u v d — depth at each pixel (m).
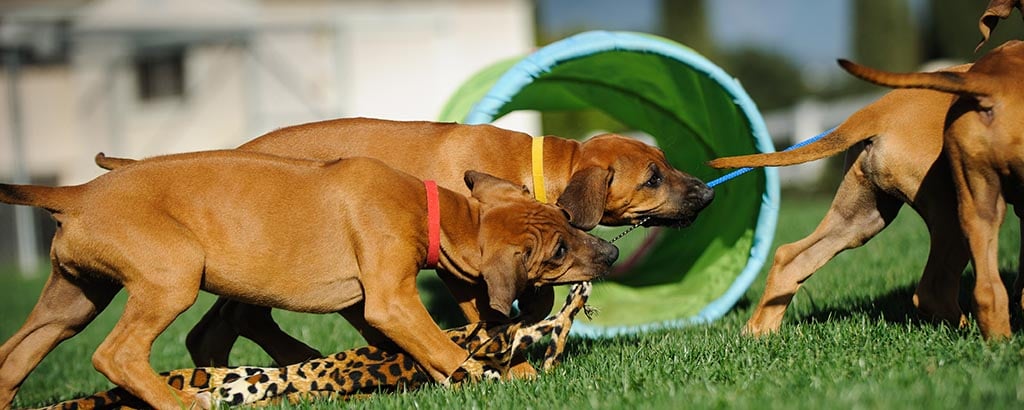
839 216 7.37
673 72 10.14
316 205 6.56
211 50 26.03
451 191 6.79
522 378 6.53
